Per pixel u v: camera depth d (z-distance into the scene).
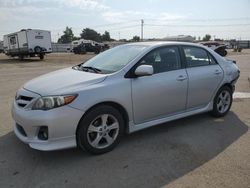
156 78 4.86
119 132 4.54
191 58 5.57
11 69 18.98
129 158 4.27
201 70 5.62
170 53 5.23
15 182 3.62
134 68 4.65
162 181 3.64
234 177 3.72
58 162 4.14
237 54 41.72
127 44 5.56
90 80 4.30
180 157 4.30
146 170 3.91
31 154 4.39
